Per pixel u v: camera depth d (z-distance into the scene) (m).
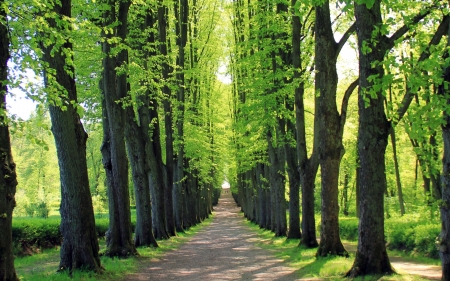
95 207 37.69
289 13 16.34
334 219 12.93
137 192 18.00
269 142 23.69
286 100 18.59
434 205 15.72
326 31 11.98
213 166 45.00
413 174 34.31
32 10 7.35
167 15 23.92
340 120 12.52
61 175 10.23
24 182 49.31
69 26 8.45
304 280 9.63
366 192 8.95
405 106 8.54
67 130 9.95
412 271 10.73
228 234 28.75
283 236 23.17
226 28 33.50
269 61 18.53
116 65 14.12
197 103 31.83
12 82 6.54
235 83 33.78
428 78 6.54
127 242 14.27
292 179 19.98
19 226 17.38
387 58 6.76
